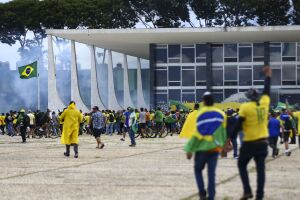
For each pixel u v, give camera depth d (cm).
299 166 2431
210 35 7844
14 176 2116
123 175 2114
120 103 9800
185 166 2447
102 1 11731
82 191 1708
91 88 8838
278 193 1627
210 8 11706
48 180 1981
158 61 8562
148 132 5406
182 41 8362
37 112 5838
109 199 1552
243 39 8181
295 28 7475
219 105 6938
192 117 2552
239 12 11600
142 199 1546
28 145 4247
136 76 10138
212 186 1367
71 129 2995
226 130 1412
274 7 11194
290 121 3027
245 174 1441
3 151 3522
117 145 4103
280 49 8381
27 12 12056
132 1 11938
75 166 2481
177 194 1631
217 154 1378
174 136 5753
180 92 8481
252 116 1406
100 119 3684
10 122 6222
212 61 8469
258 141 1412
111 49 9344
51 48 8338
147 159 2819
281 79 8362
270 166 2431
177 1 11775
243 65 8400
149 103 9231
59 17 11700
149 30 7781
